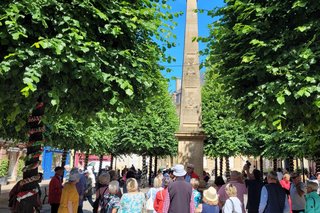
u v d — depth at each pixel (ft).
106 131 70.49
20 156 94.17
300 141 48.01
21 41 16.43
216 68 24.48
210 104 71.97
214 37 24.40
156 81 21.99
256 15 20.10
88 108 20.26
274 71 18.22
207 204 19.36
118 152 85.61
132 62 19.26
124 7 19.65
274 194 20.21
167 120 82.38
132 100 21.11
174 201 18.83
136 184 19.36
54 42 15.10
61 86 16.75
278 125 18.07
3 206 47.65
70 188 20.42
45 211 42.78
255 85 21.72
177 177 19.52
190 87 44.29
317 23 18.07
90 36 18.38
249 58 19.08
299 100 18.33
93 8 17.60
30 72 14.62
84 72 16.69
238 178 23.25
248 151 76.59
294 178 26.55
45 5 16.62
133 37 20.40
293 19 20.29
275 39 19.71
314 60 17.26
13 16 15.49
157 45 23.43
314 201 20.34
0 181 84.48
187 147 42.55
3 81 15.67
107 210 20.10
